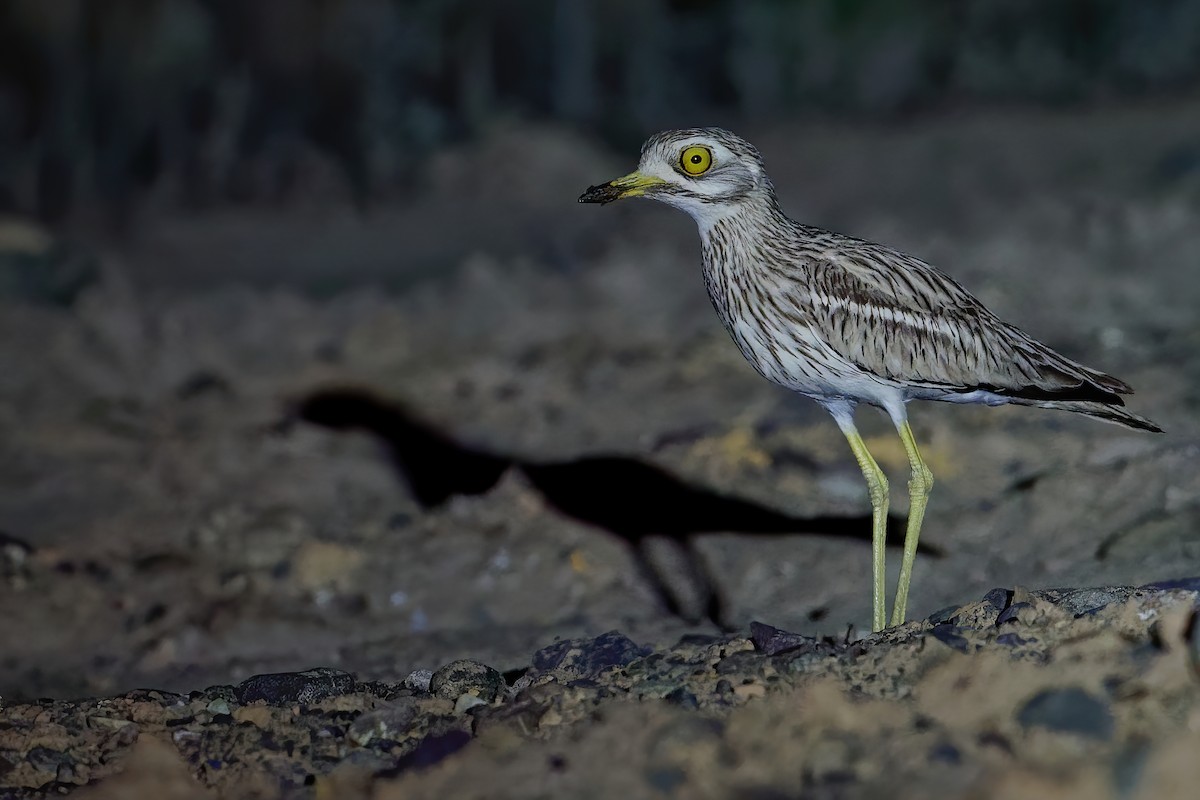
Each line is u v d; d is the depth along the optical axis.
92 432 14.70
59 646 10.77
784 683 7.48
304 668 10.15
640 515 11.79
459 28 31.28
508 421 14.52
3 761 7.59
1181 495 10.62
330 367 16.97
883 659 7.48
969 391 8.99
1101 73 34.06
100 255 22.64
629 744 7.06
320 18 30.50
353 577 11.43
